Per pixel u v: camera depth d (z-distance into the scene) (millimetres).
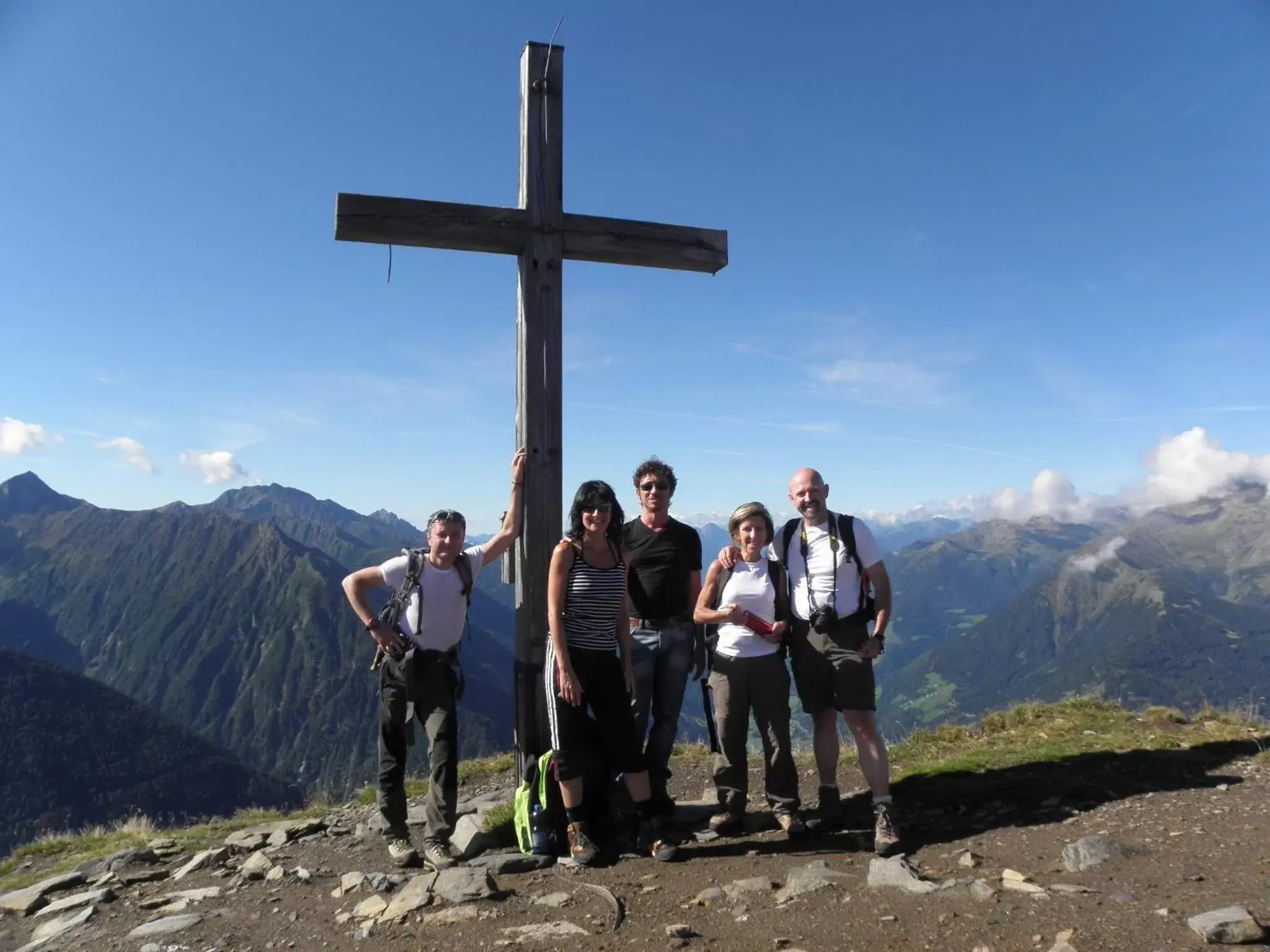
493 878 4898
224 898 4973
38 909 5250
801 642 5445
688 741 9406
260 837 6402
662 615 6008
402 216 5887
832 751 5641
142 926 4492
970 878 4184
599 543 5367
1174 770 5984
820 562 5387
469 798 7699
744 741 5586
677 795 7180
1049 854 4492
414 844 5938
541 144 6227
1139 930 3307
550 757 5395
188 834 7137
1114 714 8195
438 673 5418
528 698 5867
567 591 5297
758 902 4164
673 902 4312
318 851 5953
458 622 5508
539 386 6086
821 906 4000
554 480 6035
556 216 6223
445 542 5332
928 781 6457
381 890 4832
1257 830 4484
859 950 3488
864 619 5289
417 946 3943
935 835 5137
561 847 5398
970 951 3340
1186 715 7922
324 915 4516
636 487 6066
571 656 5297
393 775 5508
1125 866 4098
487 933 4027
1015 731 8211
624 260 6484
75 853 7410
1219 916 3217
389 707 5488
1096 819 5066
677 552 6012
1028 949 3273
